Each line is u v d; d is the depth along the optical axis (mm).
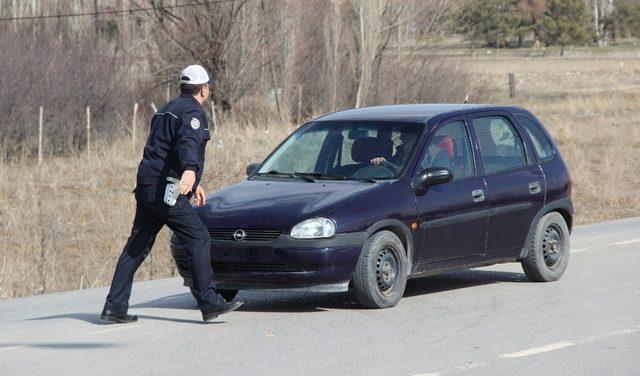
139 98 107938
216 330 25312
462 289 31328
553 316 26938
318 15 115812
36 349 23531
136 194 25531
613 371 21281
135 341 24172
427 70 120812
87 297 33938
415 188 28609
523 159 32094
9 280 44281
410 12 119500
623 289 30984
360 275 27219
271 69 111062
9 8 106812
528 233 31797
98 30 108250
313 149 30359
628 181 70438
